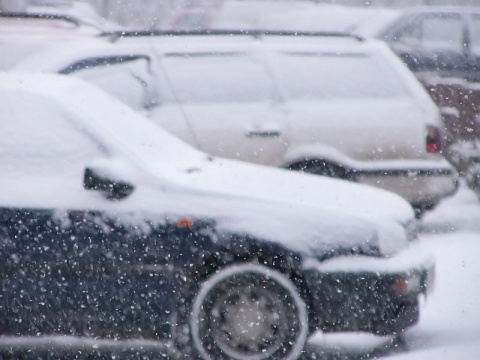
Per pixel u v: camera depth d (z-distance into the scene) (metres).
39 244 20.73
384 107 34.78
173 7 94.38
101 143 21.89
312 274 20.98
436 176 34.56
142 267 20.86
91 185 20.78
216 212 21.06
